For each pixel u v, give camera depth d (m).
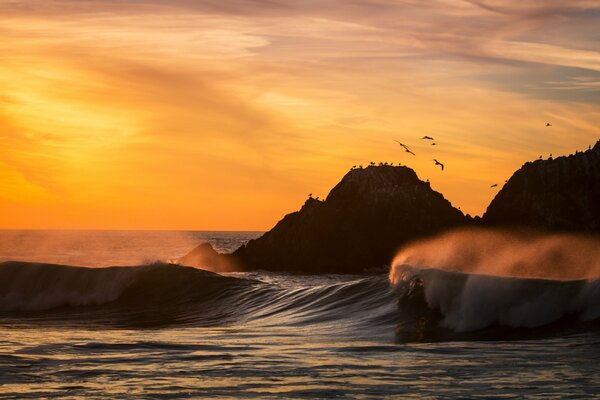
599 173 94.00
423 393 20.88
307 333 35.50
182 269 52.62
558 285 34.16
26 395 20.86
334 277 86.94
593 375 23.12
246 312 44.53
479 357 26.80
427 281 38.03
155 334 35.91
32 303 51.00
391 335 33.97
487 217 97.50
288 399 20.30
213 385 22.05
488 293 35.09
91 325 42.44
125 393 21.05
